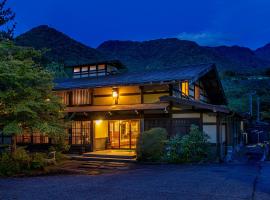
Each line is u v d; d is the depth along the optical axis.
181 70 18.70
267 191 7.45
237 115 18.75
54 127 12.26
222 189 7.71
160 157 13.98
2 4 16.77
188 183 8.62
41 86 12.45
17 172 11.71
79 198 7.03
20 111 10.84
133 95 17.86
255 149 20.86
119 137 19.42
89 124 18.53
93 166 13.75
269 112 35.16
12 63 10.97
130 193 7.44
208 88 22.05
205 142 14.15
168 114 16.03
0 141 20.06
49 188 8.38
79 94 19.61
